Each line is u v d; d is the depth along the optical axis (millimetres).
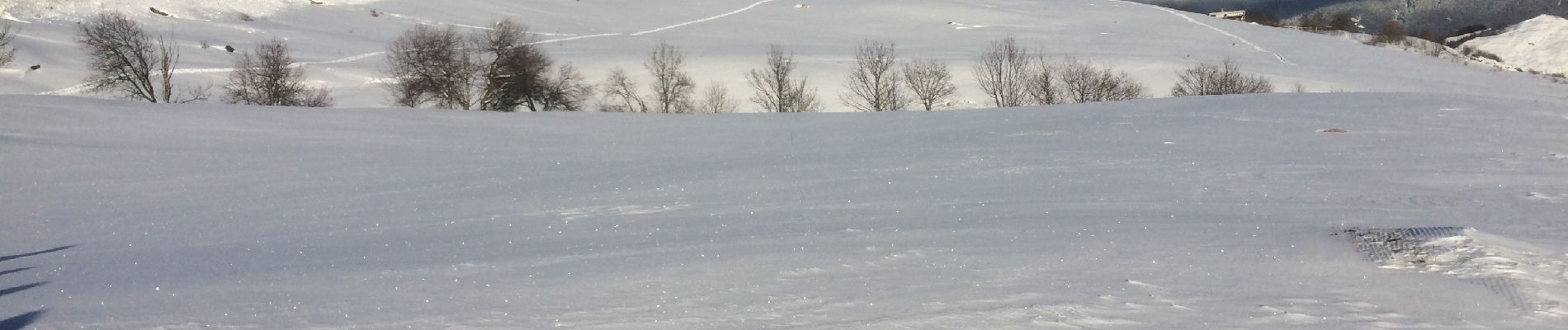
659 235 11570
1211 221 11086
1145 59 63188
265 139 24516
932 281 8242
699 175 18094
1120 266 8633
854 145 22469
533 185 17719
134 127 25578
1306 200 12852
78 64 50344
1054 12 89812
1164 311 7160
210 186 18453
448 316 7359
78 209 16156
